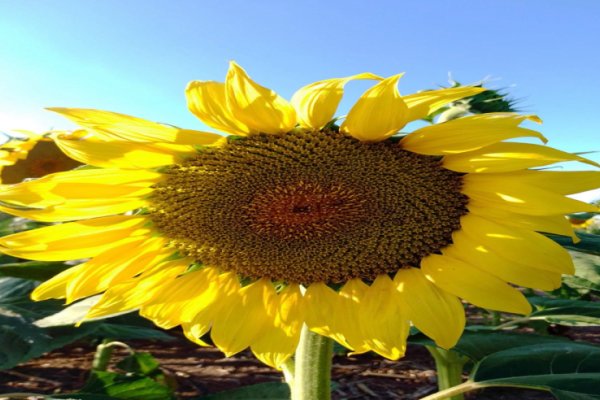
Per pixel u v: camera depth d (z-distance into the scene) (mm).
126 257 286
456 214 257
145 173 267
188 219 282
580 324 333
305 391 253
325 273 278
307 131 251
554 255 226
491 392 539
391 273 273
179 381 562
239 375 590
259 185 268
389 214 264
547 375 247
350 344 246
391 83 219
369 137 243
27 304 302
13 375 560
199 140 241
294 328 260
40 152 407
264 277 287
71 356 646
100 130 225
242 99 228
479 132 220
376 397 527
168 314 276
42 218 263
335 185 260
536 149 217
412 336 299
